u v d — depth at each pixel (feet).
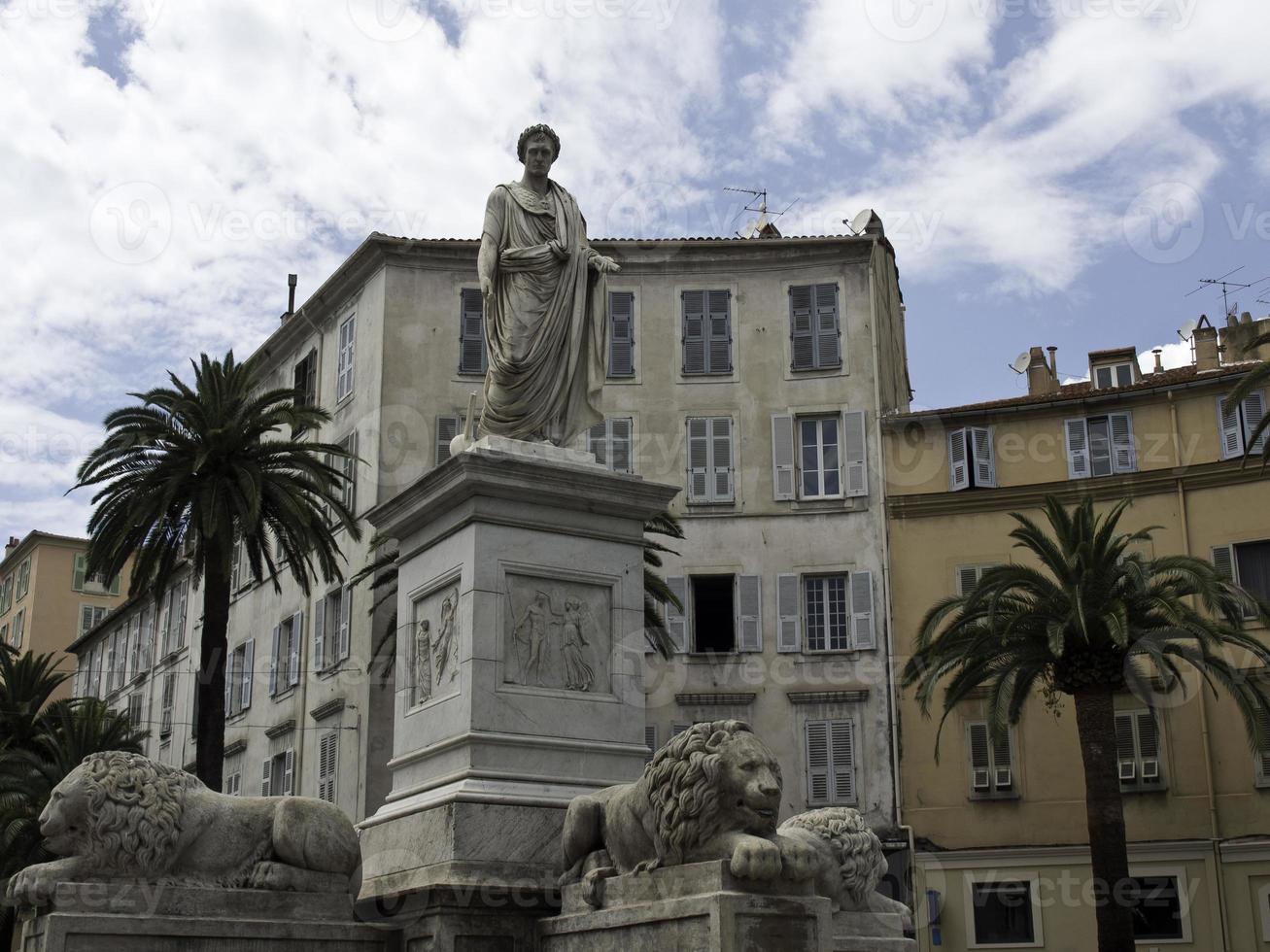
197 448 90.48
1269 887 110.11
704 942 23.11
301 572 97.14
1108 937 86.33
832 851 28.60
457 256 132.46
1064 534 90.89
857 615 123.75
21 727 130.00
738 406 129.49
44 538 244.42
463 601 32.32
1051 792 116.37
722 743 25.25
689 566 126.11
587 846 28.22
